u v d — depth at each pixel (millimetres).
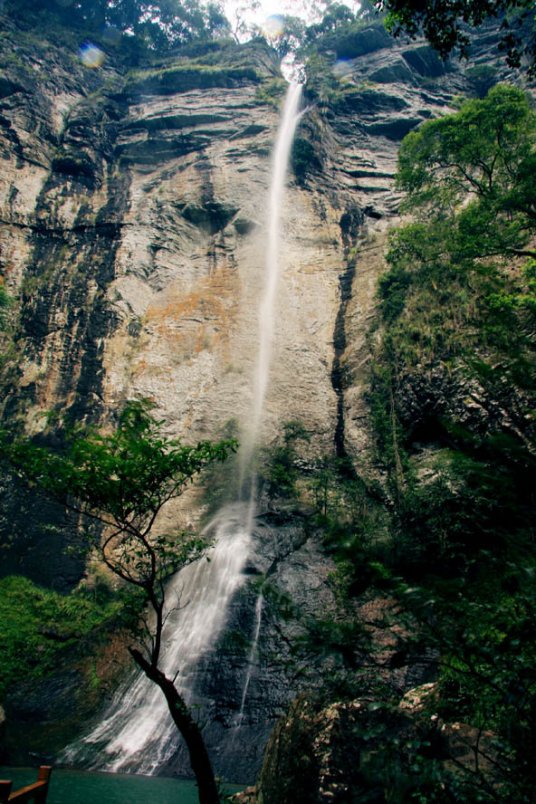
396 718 5109
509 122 22438
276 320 32375
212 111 42469
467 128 22875
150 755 13523
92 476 7660
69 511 24250
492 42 49469
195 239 36219
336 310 32688
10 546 23469
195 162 39500
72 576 23094
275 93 44438
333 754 5594
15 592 21922
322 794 5328
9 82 38875
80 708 15945
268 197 37562
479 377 4051
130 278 32938
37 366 28484
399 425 23875
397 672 10406
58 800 9820
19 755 13367
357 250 35000
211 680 15625
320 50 53500
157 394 29281
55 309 30484
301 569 19594
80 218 35406
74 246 33781
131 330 31078
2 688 16875
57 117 40406
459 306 23781
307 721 6266
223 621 17703
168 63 49906
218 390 29766
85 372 28875
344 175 40812
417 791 3539
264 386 29828
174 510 25062
